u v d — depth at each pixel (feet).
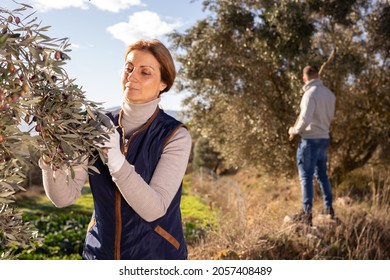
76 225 26.48
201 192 40.70
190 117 28.76
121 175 5.08
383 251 14.33
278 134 25.41
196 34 25.39
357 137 25.13
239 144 27.14
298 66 22.43
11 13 3.97
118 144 5.08
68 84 4.26
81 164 4.42
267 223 15.52
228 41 24.66
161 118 6.20
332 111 15.75
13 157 3.94
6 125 3.75
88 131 4.39
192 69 25.05
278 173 26.84
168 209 6.09
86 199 37.91
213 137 29.22
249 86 25.21
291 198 23.82
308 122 15.10
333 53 22.26
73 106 4.30
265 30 22.57
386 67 24.23
